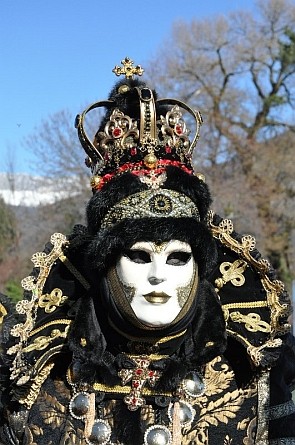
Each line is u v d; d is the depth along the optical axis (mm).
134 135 1615
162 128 1627
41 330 1632
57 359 1668
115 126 1635
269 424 1703
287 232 13156
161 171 1567
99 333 1625
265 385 1685
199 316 1650
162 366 1615
